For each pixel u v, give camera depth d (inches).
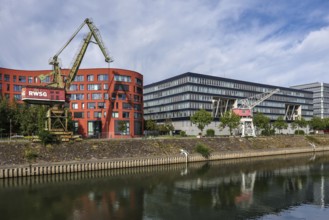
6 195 1656.0
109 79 3907.5
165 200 1584.6
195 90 5083.7
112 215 1342.3
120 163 2519.7
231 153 3341.5
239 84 5743.1
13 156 2171.5
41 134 2395.4
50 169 2197.3
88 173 2290.8
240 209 1439.5
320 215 1353.3
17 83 3956.7
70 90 3912.4
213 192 1763.0
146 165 2667.3
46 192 1724.9
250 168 2669.8
